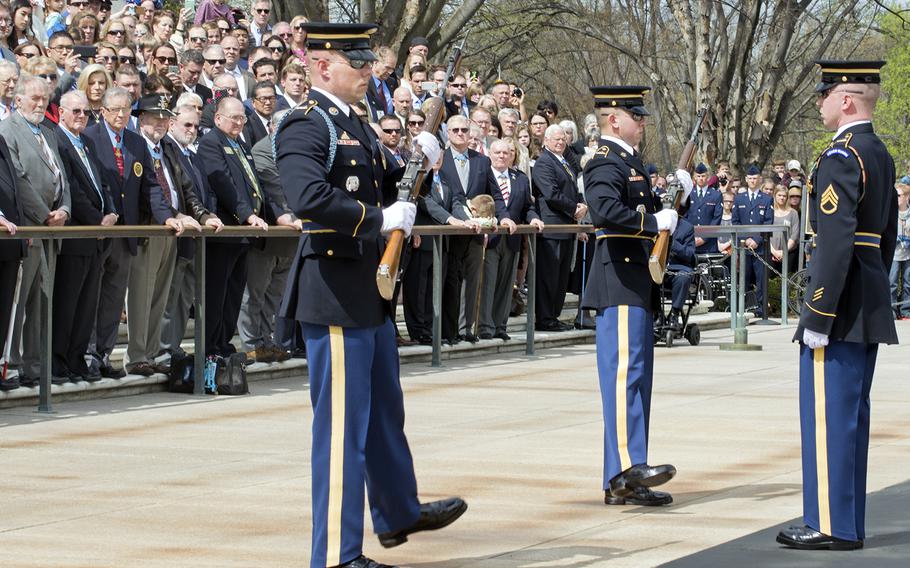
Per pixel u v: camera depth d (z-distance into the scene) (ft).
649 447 46.88
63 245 55.11
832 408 32.73
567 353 77.56
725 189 113.39
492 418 53.21
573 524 35.60
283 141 29.73
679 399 58.75
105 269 57.77
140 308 59.11
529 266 76.33
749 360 75.20
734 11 155.63
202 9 88.53
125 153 57.77
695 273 83.71
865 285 32.53
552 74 212.64
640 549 32.73
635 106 39.19
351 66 30.25
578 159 87.25
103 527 35.19
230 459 44.65
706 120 146.72
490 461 44.16
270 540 33.83
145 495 39.11
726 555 31.99
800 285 107.04
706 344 84.74
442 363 71.67
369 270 30.09
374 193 30.53
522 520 36.06
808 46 167.22
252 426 51.26
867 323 32.42
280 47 77.51
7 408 54.54
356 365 29.91
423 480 41.09
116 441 47.88
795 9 152.25
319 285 29.78
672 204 39.06
